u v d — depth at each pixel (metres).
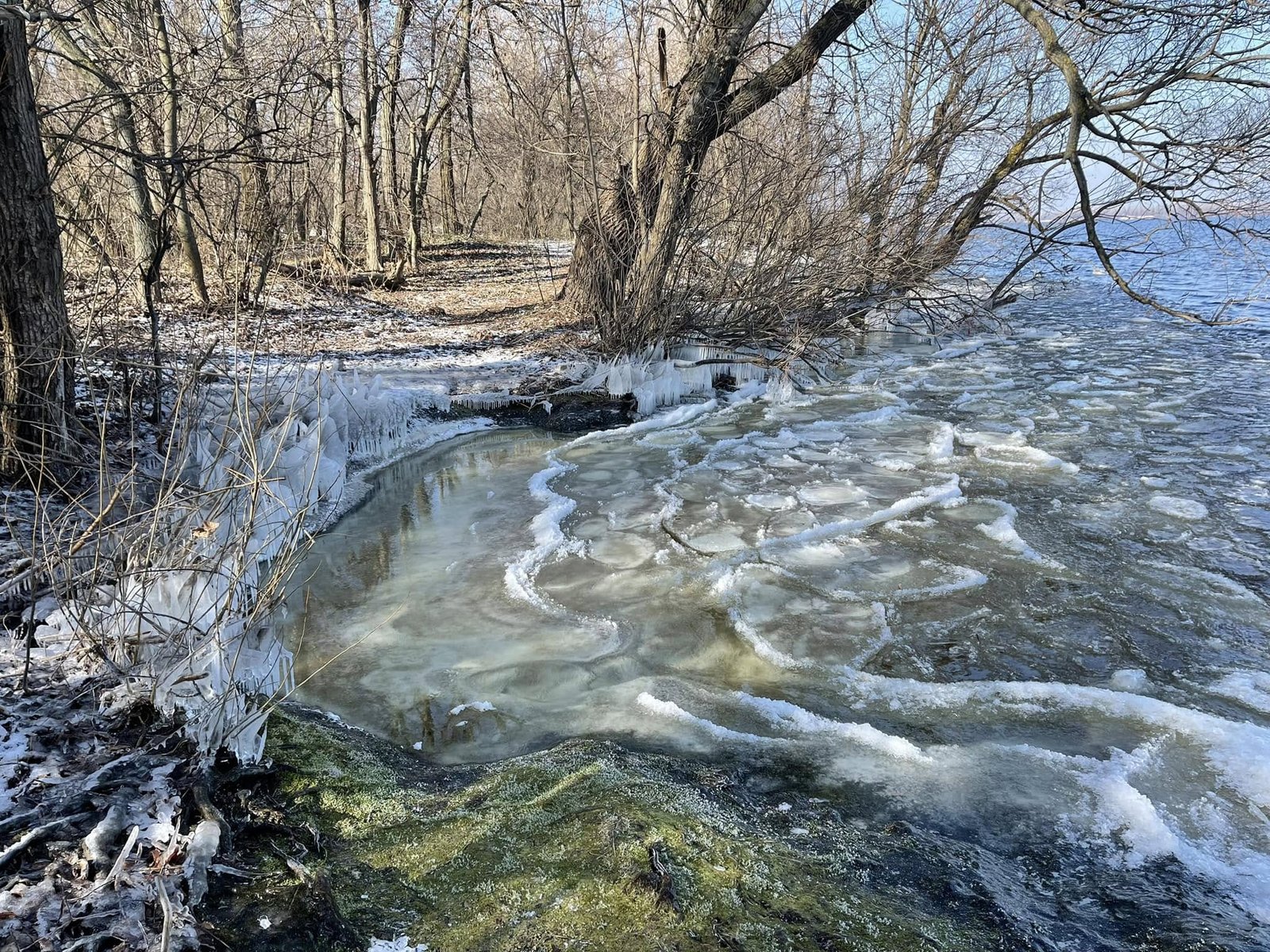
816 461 7.51
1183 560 5.41
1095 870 2.86
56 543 3.47
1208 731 3.65
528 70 15.12
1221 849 3.01
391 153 18.09
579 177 11.10
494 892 2.52
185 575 3.54
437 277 18.19
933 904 2.59
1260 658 4.34
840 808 3.13
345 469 6.75
